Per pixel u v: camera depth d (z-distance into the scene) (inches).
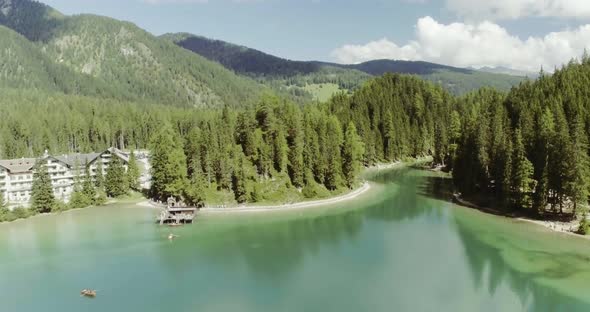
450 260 3678.6
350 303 2933.1
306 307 2888.8
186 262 3821.4
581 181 4466.0
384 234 4505.4
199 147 6235.2
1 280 3484.3
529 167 4877.0
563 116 5703.7
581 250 3789.4
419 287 3159.5
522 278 3260.3
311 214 5511.8
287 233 4672.7
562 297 2940.5
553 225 4522.6
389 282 3262.8
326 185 6560.0
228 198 6003.9
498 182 5369.1
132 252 4119.1
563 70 7824.8
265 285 3272.6
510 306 2834.6
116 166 6658.5
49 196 5782.5
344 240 4345.5
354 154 6988.2
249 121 6628.9
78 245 4355.3
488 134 6127.0
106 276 3526.1
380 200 6156.5
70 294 3196.4
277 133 6569.9
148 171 7780.5
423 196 6323.8
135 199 6604.3
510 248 3905.0
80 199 6102.4
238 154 6373.0
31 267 3762.3
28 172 6579.7
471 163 6013.8
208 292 3171.8
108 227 5039.4
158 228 4968.0
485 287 3122.5
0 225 5221.5
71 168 7032.5
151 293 3176.7
